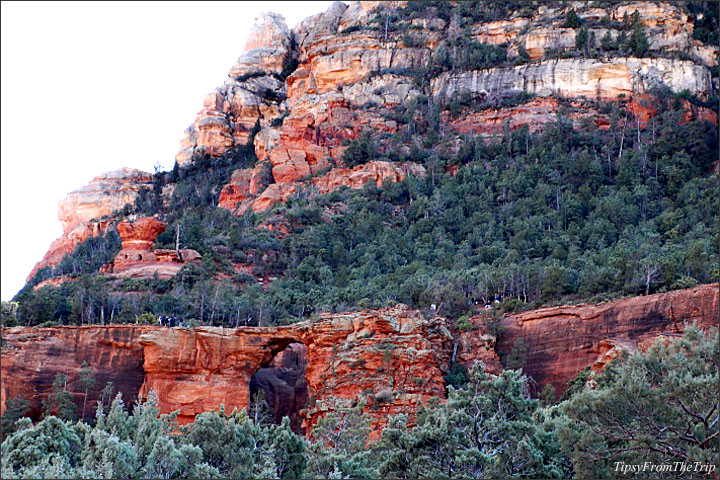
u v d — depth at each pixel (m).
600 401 53.97
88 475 54.53
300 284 125.19
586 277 107.25
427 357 94.88
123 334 100.19
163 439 58.56
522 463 58.22
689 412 51.78
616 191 139.00
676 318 90.88
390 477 59.81
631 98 165.88
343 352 95.94
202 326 103.19
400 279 118.88
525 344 98.44
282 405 104.62
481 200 143.25
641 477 52.72
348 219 146.38
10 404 93.00
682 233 121.56
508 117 167.25
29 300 112.50
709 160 147.25
